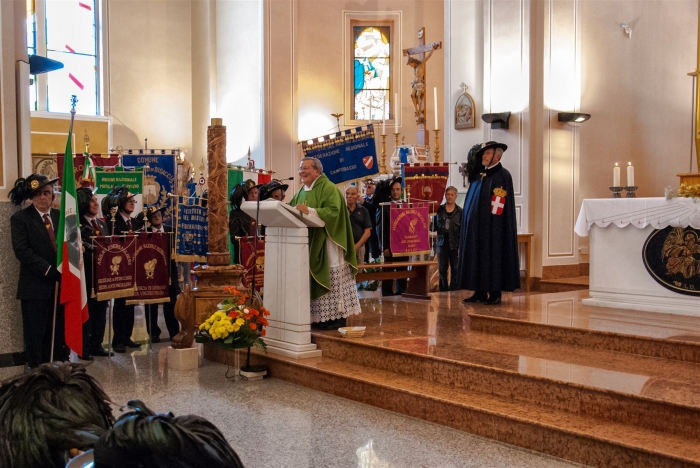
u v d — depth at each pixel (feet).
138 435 2.68
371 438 14.19
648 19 36.42
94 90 44.88
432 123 44.06
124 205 23.99
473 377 15.98
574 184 33.65
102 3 44.68
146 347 24.08
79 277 18.88
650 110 36.29
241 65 44.14
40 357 19.63
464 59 36.76
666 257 21.04
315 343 20.21
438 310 24.93
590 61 34.58
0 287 19.61
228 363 21.27
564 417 13.80
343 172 29.40
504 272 23.15
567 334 18.61
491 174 23.24
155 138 46.68
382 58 45.21
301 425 15.07
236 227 25.94
